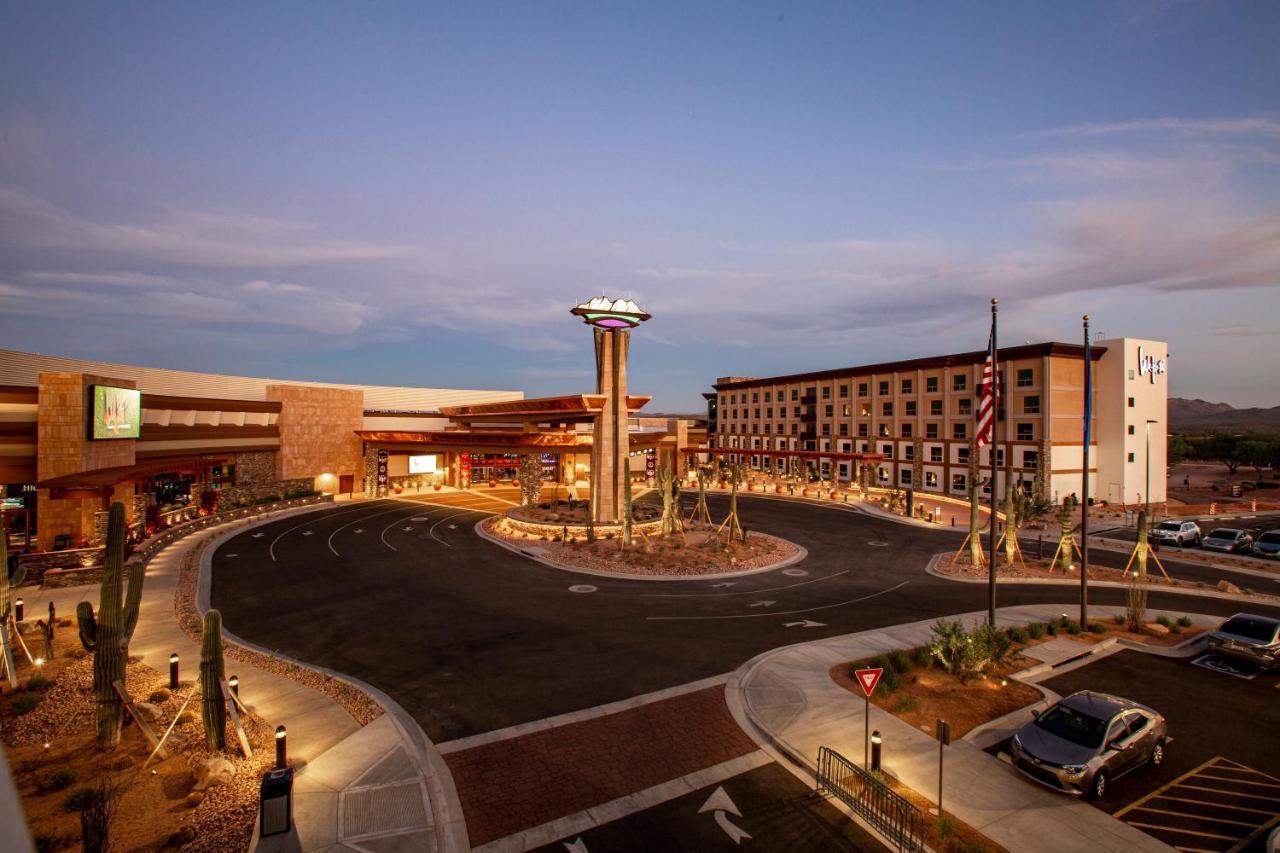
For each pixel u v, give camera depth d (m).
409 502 59.75
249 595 27.94
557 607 26.62
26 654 20.11
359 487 64.38
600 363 42.81
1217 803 13.43
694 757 14.87
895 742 15.44
